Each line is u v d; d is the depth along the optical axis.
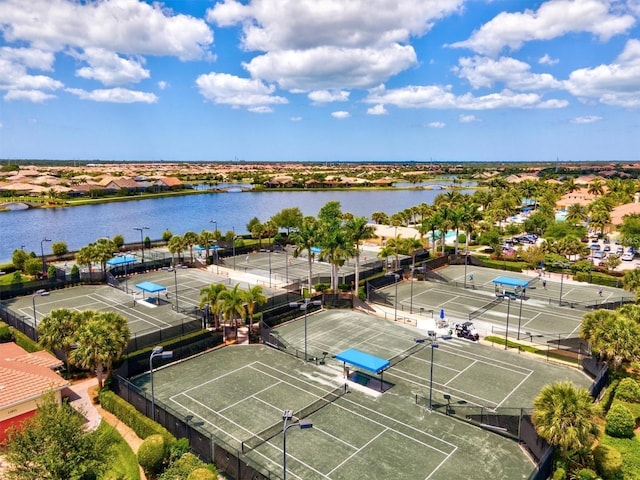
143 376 41.34
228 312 48.44
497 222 142.00
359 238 67.88
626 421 31.95
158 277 77.44
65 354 41.69
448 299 65.38
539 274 80.31
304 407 35.91
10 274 78.56
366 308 61.28
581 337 42.25
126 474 28.12
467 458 29.53
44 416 24.94
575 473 27.98
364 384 39.88
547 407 27.64
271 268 83.81
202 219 156.50
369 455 29.75
